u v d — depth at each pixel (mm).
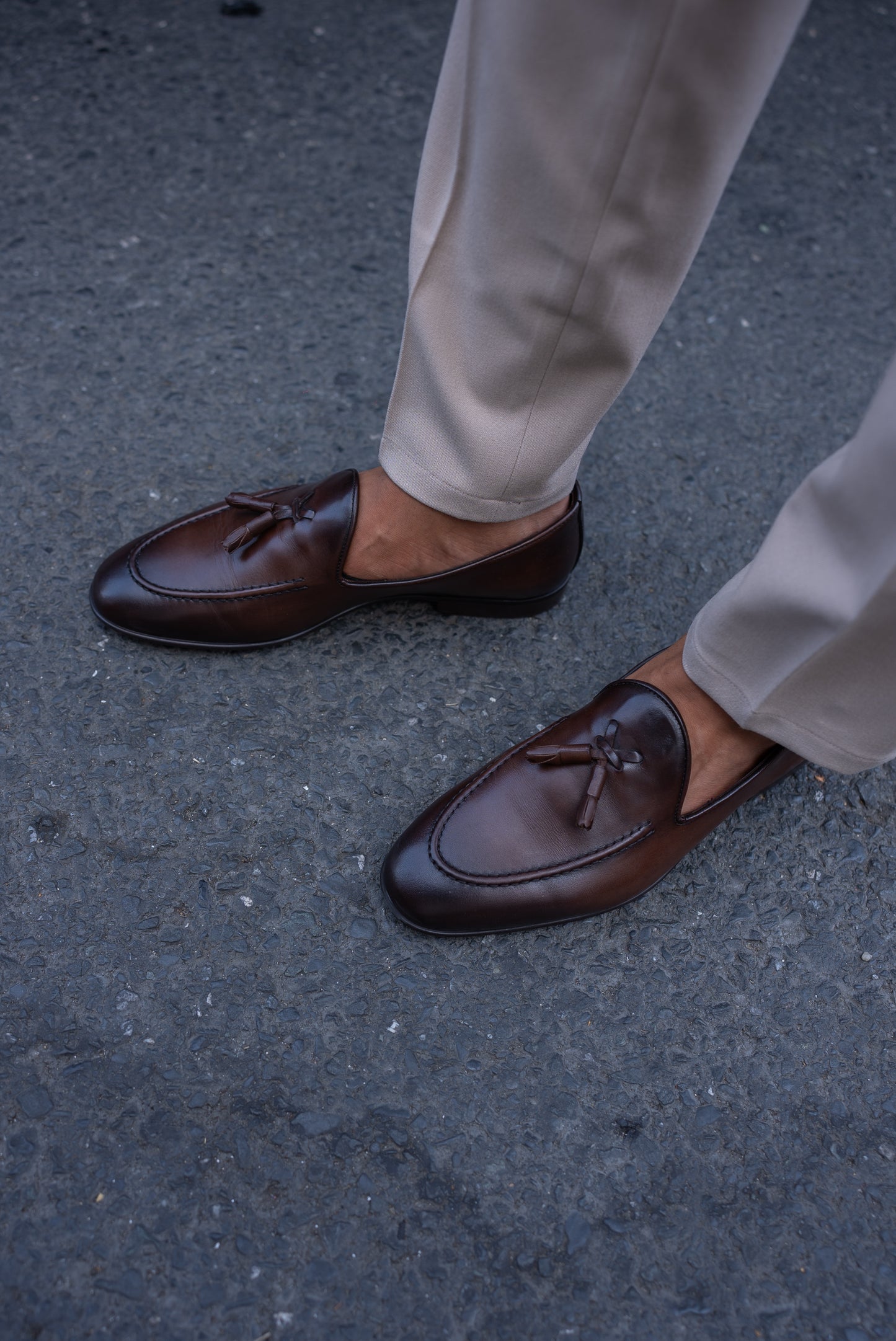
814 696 1096
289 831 1325
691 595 1688
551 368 1173
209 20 2643
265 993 1188
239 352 1936
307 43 2625
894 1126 1169
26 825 1290
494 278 1097
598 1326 1009
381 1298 1005
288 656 1504
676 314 2174
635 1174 1107
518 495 1329
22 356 1859
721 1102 1168
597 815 1208
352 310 2051
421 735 1444
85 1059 1120
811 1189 1113
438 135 1103
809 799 1445
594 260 1056
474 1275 1026
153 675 1452
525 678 1533
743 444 1946
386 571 1436
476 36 979
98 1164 1055
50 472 1689
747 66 922
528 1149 1112
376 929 1251
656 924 1301
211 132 2348
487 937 1259
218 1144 1079
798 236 2389
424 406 1269
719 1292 1039
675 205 1025
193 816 1323
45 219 2102
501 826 1213
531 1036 1192
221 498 1693
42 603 1516
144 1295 985
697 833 1270
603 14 892
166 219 2150
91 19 2590
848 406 2049
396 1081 1143
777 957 1291
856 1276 1062
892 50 2971
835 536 993
